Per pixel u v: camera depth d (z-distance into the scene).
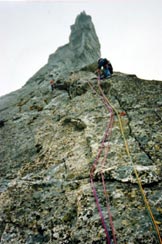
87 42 40.50
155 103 8.88
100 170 6.32
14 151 9.29
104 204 5.41
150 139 7.05
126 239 4.58
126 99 9.41
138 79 11.28
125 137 7.36
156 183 5.62
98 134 7.83
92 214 5.25
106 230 4.79
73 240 4.97
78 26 44.25
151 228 4.65
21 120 11.82
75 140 8.13
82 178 6.42
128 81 10.98
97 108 9.41
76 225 5.21
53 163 7.59
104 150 7.04
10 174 7.94
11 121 12.09
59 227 5.44
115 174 6.07
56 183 6.70
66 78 14.28
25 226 5.76
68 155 7.58
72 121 9.12
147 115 8.20
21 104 14.16
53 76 21.33
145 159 6.36
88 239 4.81
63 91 13.27
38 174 7.38
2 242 5.55
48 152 8.27
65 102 11.60
